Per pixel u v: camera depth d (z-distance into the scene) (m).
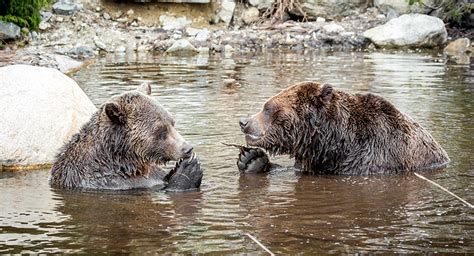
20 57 16.22
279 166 8.57
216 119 10.49
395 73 15.38
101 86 13.42
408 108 11.32
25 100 8.62
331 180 7.89
